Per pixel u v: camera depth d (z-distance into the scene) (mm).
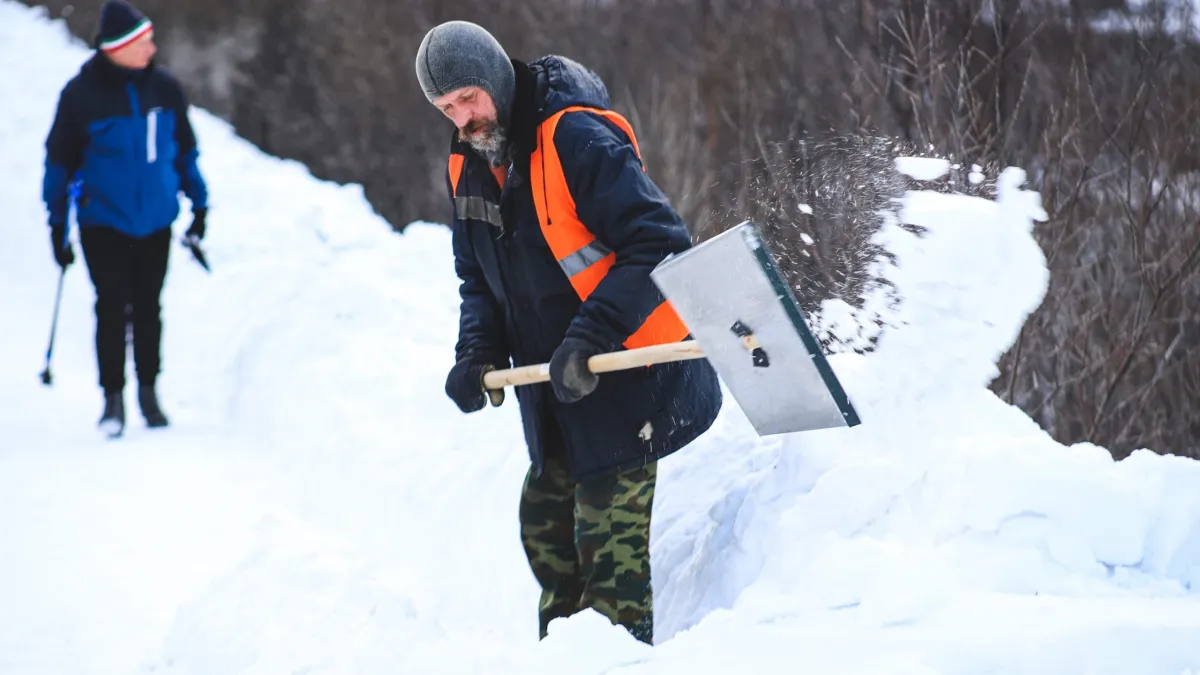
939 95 29656
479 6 63781
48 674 14312
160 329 24219
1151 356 29141
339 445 20641
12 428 24172
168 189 23250
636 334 12336
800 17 47188
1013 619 10266
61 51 49688
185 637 13523
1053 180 29375
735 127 44188
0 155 40375
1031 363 28891
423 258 28422
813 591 11328
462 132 12297
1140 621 9852
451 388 13070
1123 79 31516
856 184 15031
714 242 10555
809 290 15352
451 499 18344
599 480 12633
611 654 10445
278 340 24984
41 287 33062
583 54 59094
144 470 21688
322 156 62656
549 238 12188
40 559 17750
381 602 12977
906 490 12570
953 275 13438
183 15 67812
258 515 19672
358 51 63281
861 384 13617
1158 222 29734
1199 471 12062
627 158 11898
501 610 16234
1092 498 11789
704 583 14008
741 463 15469
